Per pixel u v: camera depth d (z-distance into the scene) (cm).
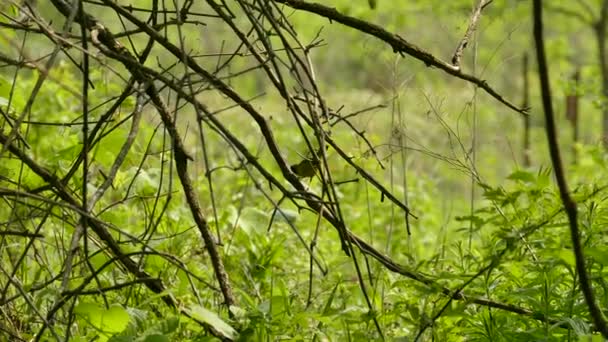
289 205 1455
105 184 750
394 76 1119
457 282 917
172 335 849
